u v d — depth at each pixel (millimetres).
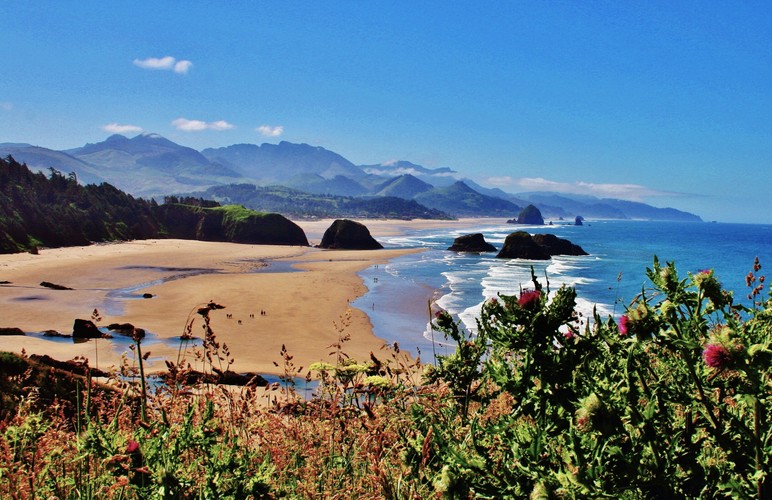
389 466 2615
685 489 1983
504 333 2307
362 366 4859
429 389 3105
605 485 1877
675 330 2117
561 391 2170
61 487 2588
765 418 2016
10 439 3072
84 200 130500
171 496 2268
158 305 43219
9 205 101312
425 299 46688
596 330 2289
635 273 68312
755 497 1858
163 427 2633
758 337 2010
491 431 2244
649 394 2156
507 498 1964
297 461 3484
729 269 63469
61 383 7395
